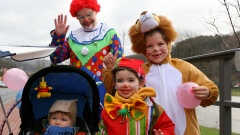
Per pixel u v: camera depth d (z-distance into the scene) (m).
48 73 2.73
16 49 2.96
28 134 2.79
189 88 2.54
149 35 2.84
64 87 2.86
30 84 2.71
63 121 2.69
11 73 3.13
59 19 3.53
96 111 2.74
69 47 3.57
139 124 2.43
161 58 2.83
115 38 3.44
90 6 3.45
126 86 2.52
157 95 2.76
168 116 2.62
